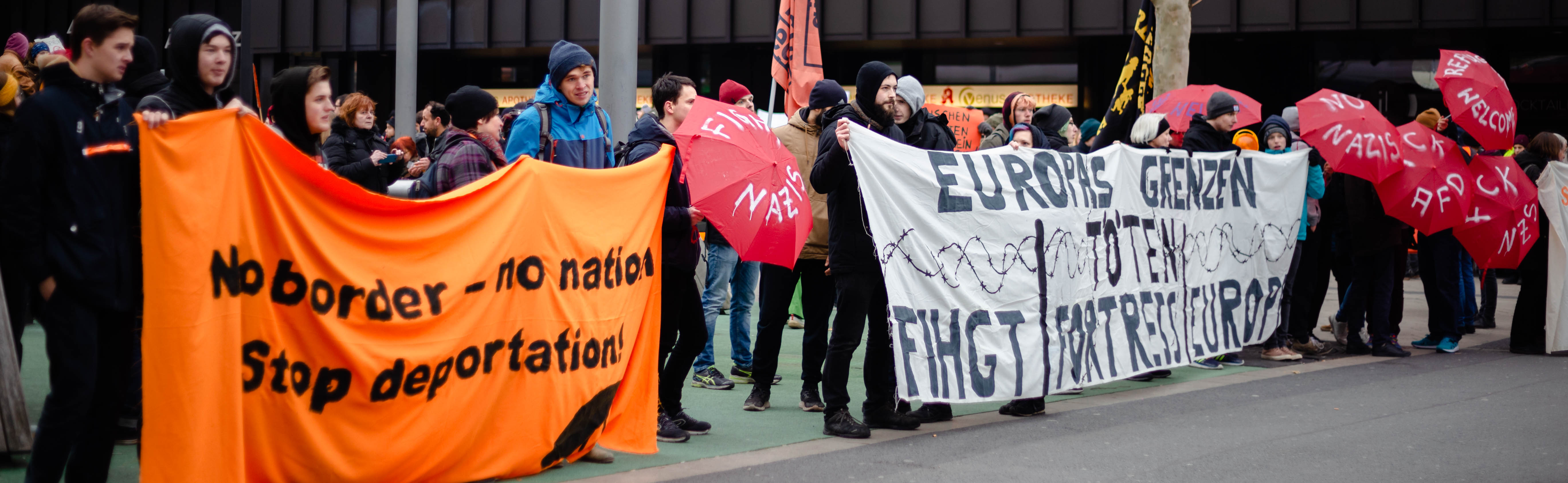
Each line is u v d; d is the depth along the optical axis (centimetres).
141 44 399
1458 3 1867
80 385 309
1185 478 426
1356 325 818
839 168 482
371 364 353
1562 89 2003
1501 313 1164
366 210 351
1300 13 1942
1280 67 2145
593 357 430
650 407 465
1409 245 845
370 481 357
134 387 362
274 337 332
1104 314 611
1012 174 559
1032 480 420
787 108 784
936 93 2353
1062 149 712
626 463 440
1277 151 784
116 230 316
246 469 330
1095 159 614
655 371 467
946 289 521
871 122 515
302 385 339
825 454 463
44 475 309
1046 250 567
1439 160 789
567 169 421
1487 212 798
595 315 430
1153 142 691
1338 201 829
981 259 536
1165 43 1004
